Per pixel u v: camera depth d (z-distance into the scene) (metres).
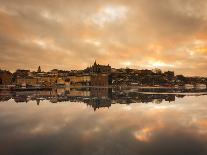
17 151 20.47
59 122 33.34
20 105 55.88
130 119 35.56
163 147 21.45
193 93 111.00
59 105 56.09
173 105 55.47
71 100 72.06
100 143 22.69
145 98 79.62
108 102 64.06
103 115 39.50
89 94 108.50
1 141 23.52
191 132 26.86
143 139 23.98
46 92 125.75
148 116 38.38
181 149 20.81
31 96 90.31
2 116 38.97
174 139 23.95
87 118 36.62
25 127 30.03
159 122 33.09
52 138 24.58
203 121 33.84
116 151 20.36
